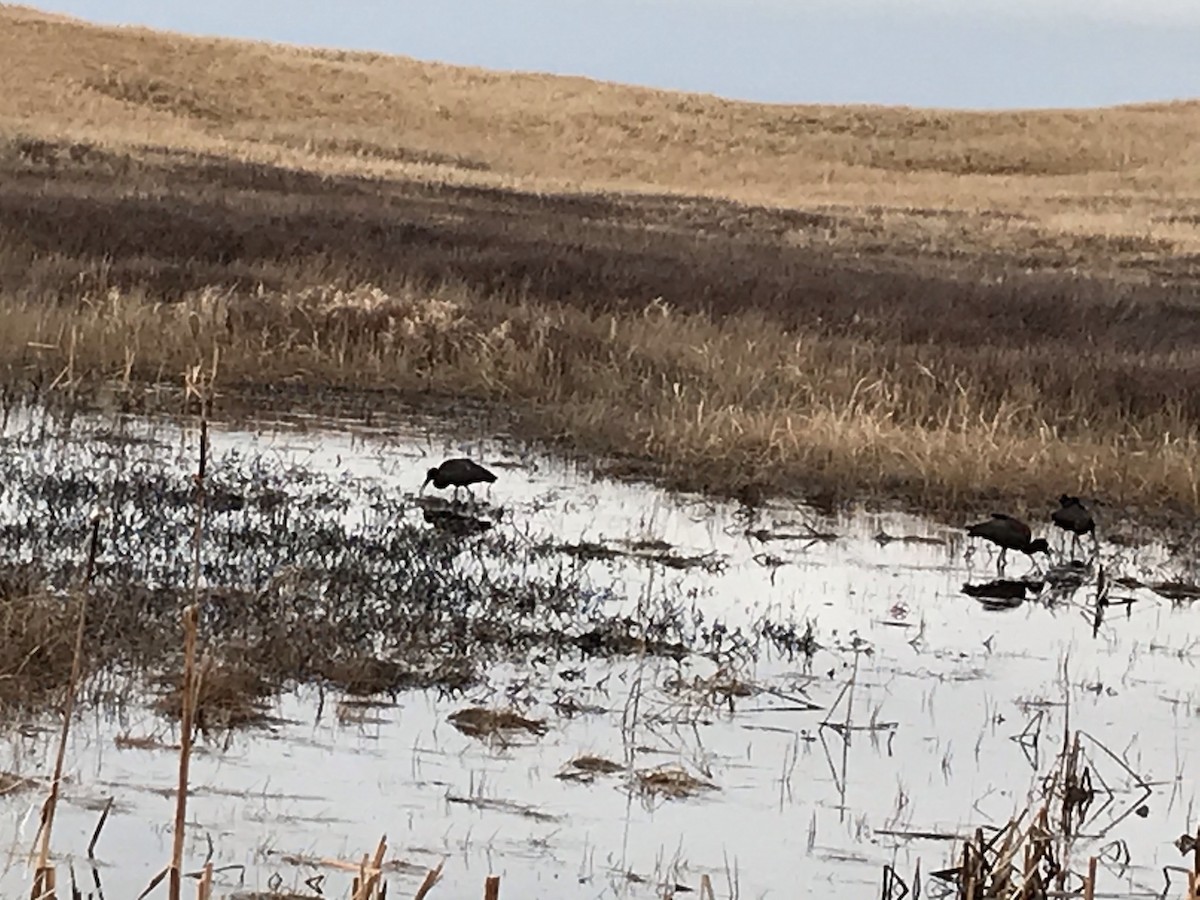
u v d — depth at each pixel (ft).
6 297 63.46
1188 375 67.31
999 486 49.55
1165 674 32.01
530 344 64.08
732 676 29.09
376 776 22.84
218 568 32.83
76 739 23.27
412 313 65.36
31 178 109.91
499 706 26.37
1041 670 31.71
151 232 88.38
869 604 36.09
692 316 72.95
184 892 18.56
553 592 33.71
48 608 27.14
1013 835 20.35
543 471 48.49
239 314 64.03
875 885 20.44
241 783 22.17
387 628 29.73
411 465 47.73
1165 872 21.66
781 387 58.95
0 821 20.34
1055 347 76.48
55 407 50.65
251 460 45.98
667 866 20.45
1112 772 25.94
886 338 75.61
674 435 51.72
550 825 21.56
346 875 19.43
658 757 24.70
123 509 37.68
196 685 20.24
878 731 26.89
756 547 40.83
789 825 22.31
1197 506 49.19
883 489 48.60
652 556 38.70
